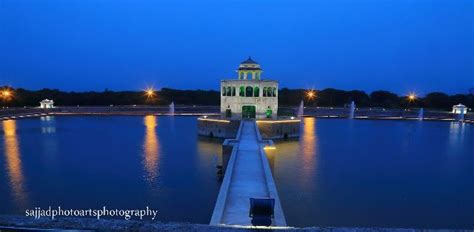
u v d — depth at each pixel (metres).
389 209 28.08
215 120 64.44
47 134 68.88
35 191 31.55
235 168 26.77
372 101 140.62
